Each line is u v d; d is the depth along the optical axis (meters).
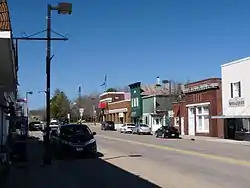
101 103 112.62
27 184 14.48
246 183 13.81
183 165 19.36
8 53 12.52
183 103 59.50
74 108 127.81
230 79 47.06
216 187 13.04
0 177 16.09
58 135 25.09
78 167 19.33
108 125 81.75
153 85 84.62
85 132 25.03
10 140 24.19
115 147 32.16
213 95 50.78
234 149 30.09
